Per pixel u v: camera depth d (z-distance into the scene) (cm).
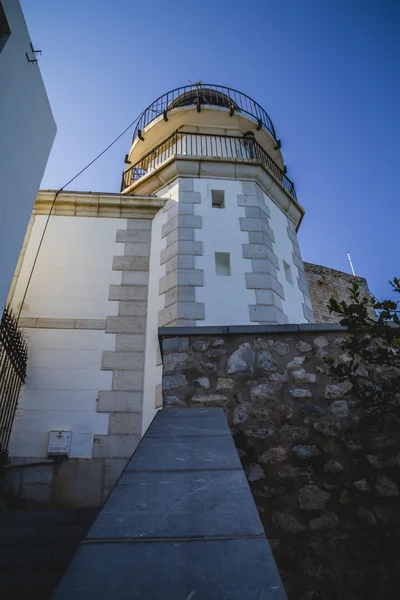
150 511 151
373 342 385
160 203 891
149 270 811
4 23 425
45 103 533
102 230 856
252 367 375
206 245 811
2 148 412
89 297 758
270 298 762
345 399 355
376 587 264
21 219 462
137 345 714
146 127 1137
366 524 290
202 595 112
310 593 261
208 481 173
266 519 294
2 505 543
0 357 541
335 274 1780
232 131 1127
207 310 728
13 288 755
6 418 579
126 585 115
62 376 665
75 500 561
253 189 916
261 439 334
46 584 307
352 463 320
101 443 612
